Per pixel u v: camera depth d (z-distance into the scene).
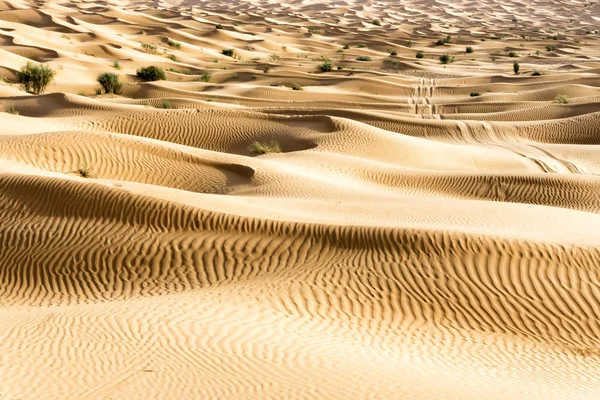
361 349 9.80
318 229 13.67
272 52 94.94
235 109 38.38
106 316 10.21
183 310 10.59
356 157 28.11
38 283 12.78
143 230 13.91
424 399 7.59
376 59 86.06
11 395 7.15
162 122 33.47
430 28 142.00
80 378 7.74
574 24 161.75
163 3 199.75
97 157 23.58
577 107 43.00
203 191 23.16
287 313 10.97
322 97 52.41
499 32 138.50
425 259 12.69
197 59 81.06
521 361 10.22
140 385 7.57
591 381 9.58
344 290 11.86
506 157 31.84
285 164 25.70
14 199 15.12
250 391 7.52
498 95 52.84
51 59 63.47
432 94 56.66
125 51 74.69
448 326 11.27
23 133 28.11
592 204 23.53
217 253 13.20
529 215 17.52
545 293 12.07
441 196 24.69
